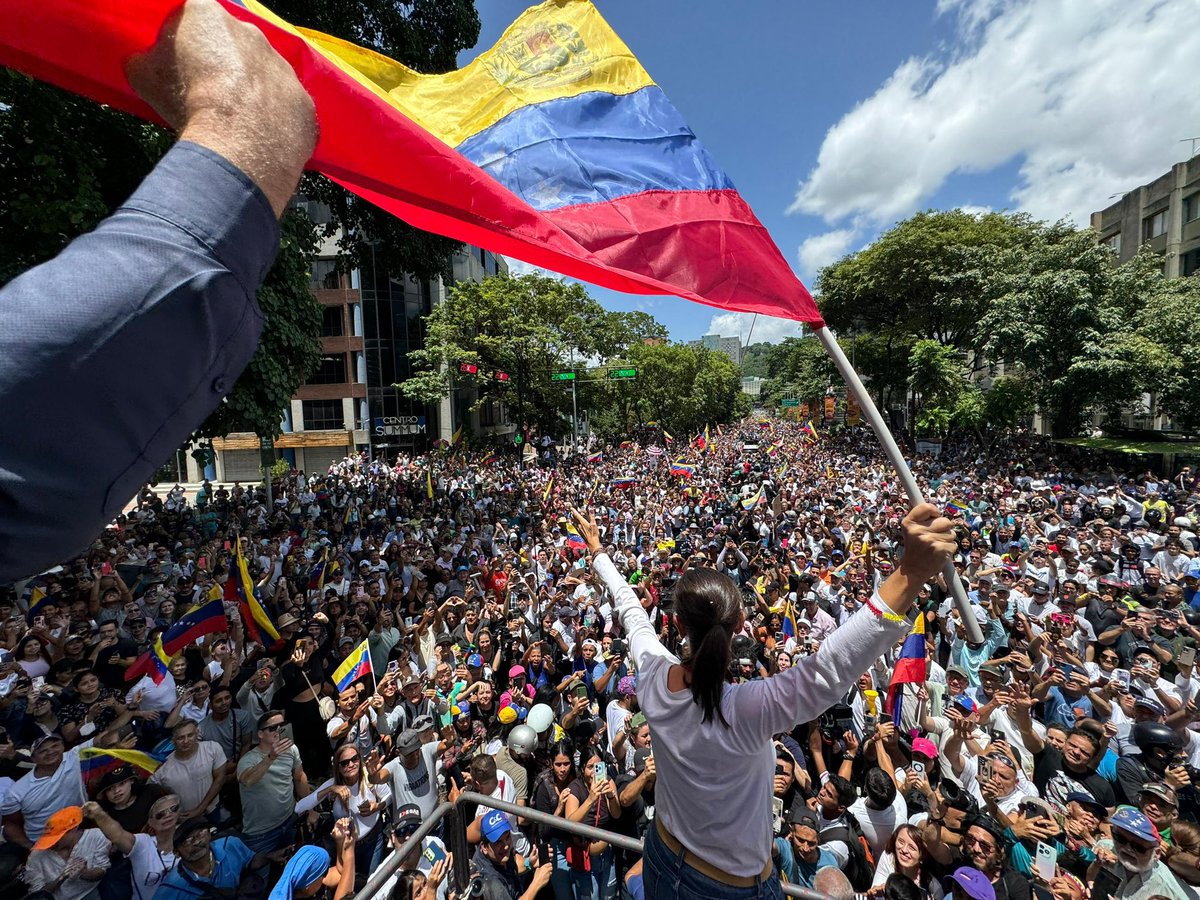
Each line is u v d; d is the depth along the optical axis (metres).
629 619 1.96
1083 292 24.42
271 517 18.89
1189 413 23.23
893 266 36.56
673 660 1.69
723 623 1.46
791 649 8.24
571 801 5.21
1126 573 10.68
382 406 42.16
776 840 4.79
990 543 13.25
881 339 40.69
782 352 103.44
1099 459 23.73
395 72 1.89
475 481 28.45
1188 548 10.88
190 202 0.67
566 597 10.49
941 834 4.42
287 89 0.83
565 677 7.97
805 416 66.62
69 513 0.57
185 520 18.31
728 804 1.44
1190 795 5.03
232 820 5.38
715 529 15.37
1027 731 5.62
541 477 30.75
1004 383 27.97
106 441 0.58
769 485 23.41
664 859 1.55
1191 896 3.99
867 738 5.89
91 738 5.68
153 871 4.48
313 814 5.18
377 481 28.36
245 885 4.57
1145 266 25.58
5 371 0.52
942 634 8.80
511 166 1.89
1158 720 5.84
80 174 8.88
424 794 5.45
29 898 4.06
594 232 1.86
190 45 0.80
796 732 6.32
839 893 3.58
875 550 11.66
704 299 1.92
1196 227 31.16
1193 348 22.38
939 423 31.39
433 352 37.56
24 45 0.95
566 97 2.01
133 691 6.59
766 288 1.96
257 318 0.74
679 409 61.06
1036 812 4.71
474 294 38.19
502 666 8.66
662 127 2.07
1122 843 4.17
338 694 7.27
